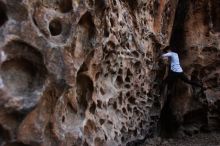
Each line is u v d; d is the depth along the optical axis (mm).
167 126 8055
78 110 5266
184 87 7973
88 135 5465
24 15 4207
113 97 6176
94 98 5594
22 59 4289
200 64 8117
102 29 5500
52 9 4645
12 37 4105
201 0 8180
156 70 7492
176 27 8203
